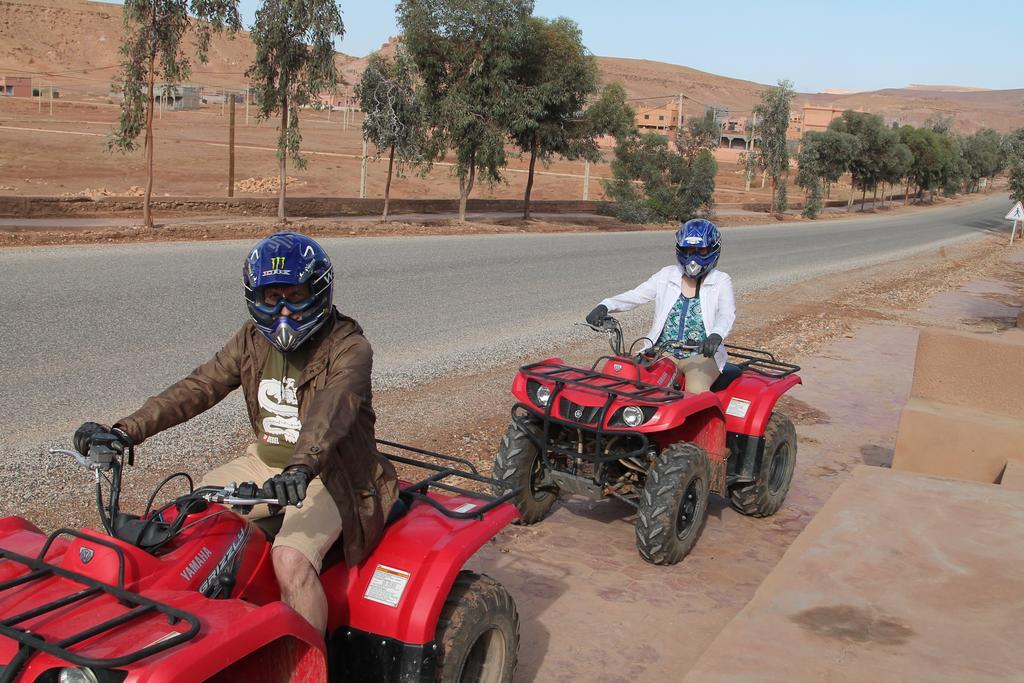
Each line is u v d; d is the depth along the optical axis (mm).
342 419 3047
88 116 82500
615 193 45250
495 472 5988
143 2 21031
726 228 44719
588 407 5664
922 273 29766
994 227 65062
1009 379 7293
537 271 20469
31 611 2410
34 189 37156
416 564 3279
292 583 3014
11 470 6270
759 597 4121
